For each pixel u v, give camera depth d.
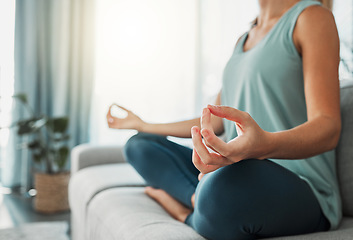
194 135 0.49
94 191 1.28
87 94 3.51
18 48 3.29
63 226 2.31
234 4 4.05
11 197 3.08
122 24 3.72
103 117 3.66
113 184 1.31
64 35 3.40
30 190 3.31
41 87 3.37
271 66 0.84
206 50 4.02
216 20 4.04
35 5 3.32
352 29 2.19
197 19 3.97
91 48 3.52
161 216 0.87
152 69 3.84
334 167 0.89
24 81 3.31
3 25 3.29
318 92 0.68
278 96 0.85
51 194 2.63
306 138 0.58
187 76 3.96
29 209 2.73
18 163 3.29
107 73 3.67
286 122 0.85
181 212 0.90
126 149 1.04
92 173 1.53
